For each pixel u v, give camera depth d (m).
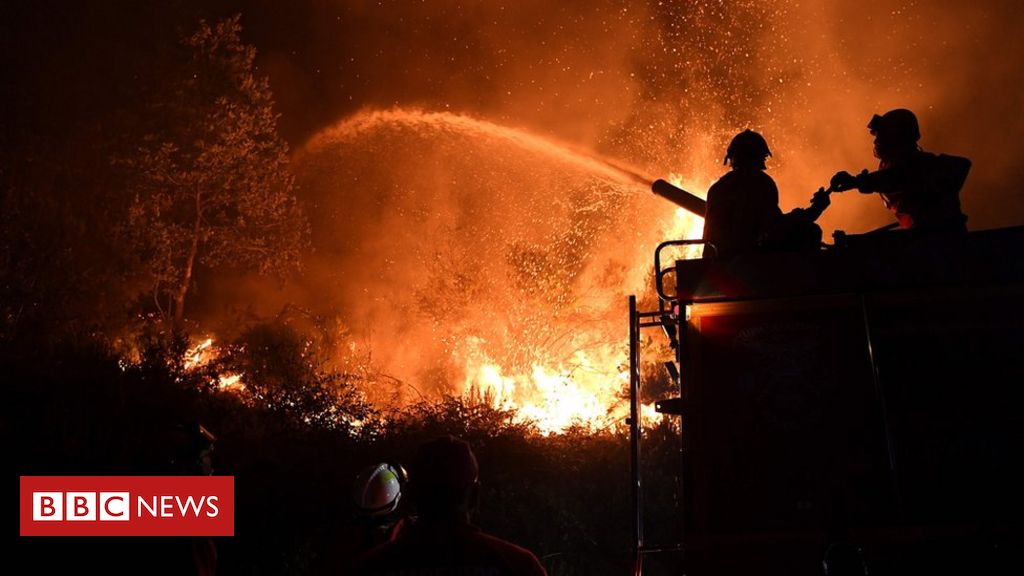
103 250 20.09
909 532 4.10
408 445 10.51
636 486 4.83
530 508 9.09
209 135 21.70
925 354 4.30
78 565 4.23
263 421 11.23
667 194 5.88
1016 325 4.25
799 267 4.55
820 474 4.27
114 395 11.02
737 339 4.55
